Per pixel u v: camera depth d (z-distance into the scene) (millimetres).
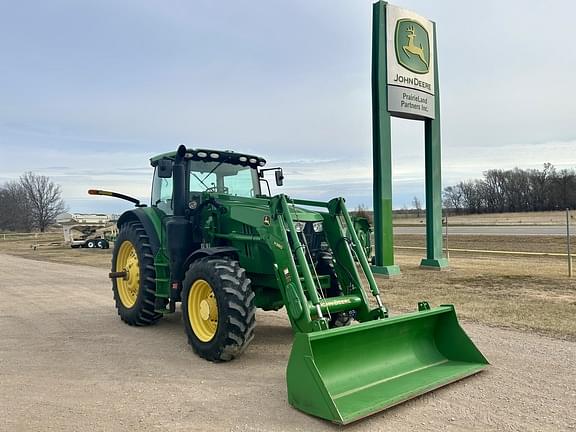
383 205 12250
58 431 3824
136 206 8023
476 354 5145
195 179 6887
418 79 13125
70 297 10633
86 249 31500
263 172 7746
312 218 5809
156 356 5836
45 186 81625
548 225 35094
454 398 4391
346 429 3793
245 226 5883
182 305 5906
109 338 6766
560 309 7922
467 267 13711
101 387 4797
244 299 5297
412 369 4918
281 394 4539
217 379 4973
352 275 5695
